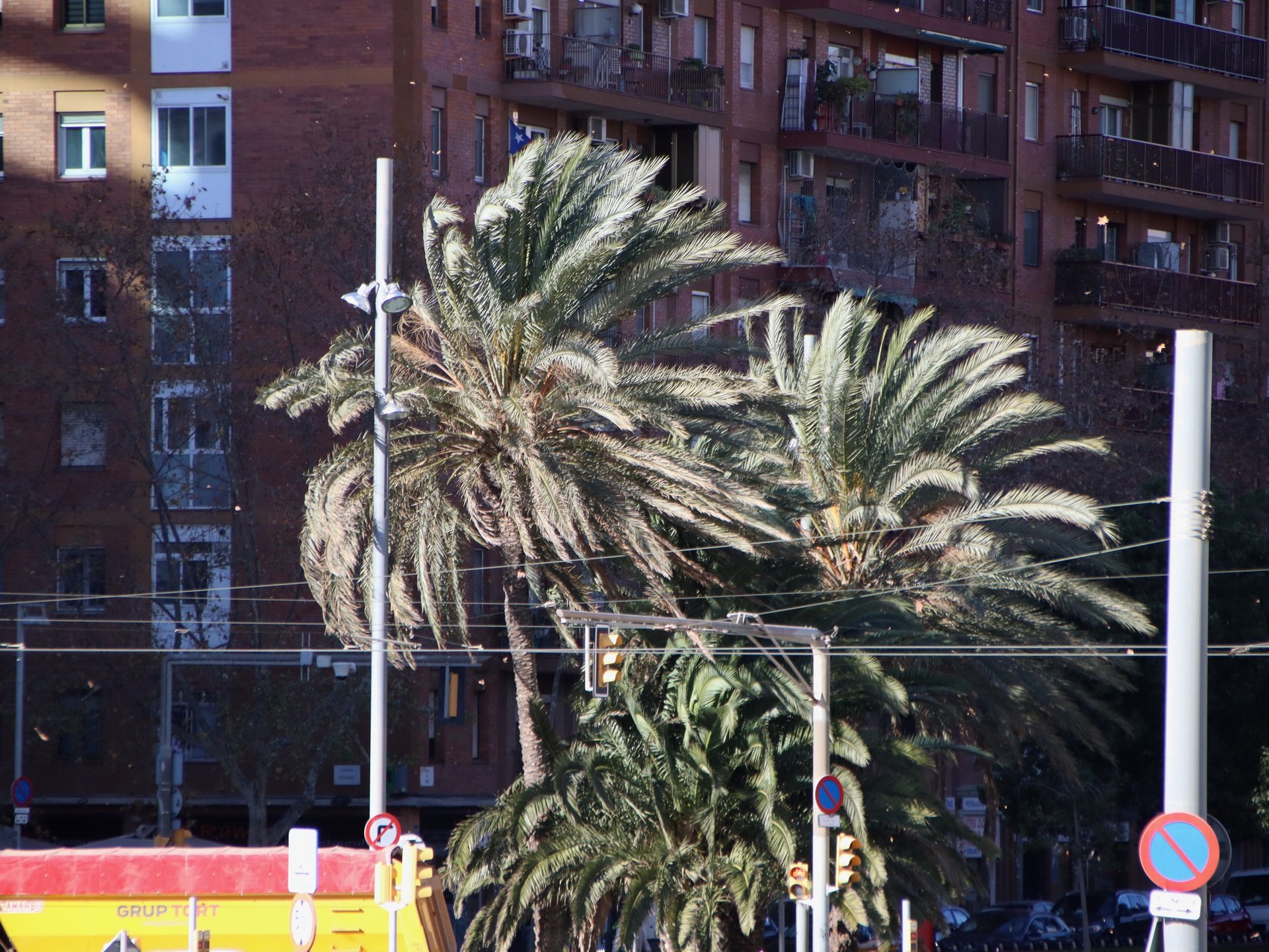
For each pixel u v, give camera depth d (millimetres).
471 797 192875
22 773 182125
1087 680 185625
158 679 182250
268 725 175500
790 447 135625
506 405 116125
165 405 182250
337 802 187750
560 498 113250
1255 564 187000
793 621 125188
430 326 121312
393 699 179625
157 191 183250
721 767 122000
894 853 126438
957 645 128250
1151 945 59875
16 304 187750
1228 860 58812
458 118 194625
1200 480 61125
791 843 117000
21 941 104812
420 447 121125
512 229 120375
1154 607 187125
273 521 185250
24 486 185625
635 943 120625
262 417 180750
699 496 117062
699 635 115875
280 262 178125
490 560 194375
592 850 121688
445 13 193625
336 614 118562
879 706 128500
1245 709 185125
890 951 128125
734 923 127250
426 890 105688
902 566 134250
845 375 131500
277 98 190000
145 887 105125
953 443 134125
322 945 104688
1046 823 191875
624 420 112000
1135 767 190500
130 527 188500
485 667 194750
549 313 116312
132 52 192500
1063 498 127750
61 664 186625
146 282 179750
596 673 111688
